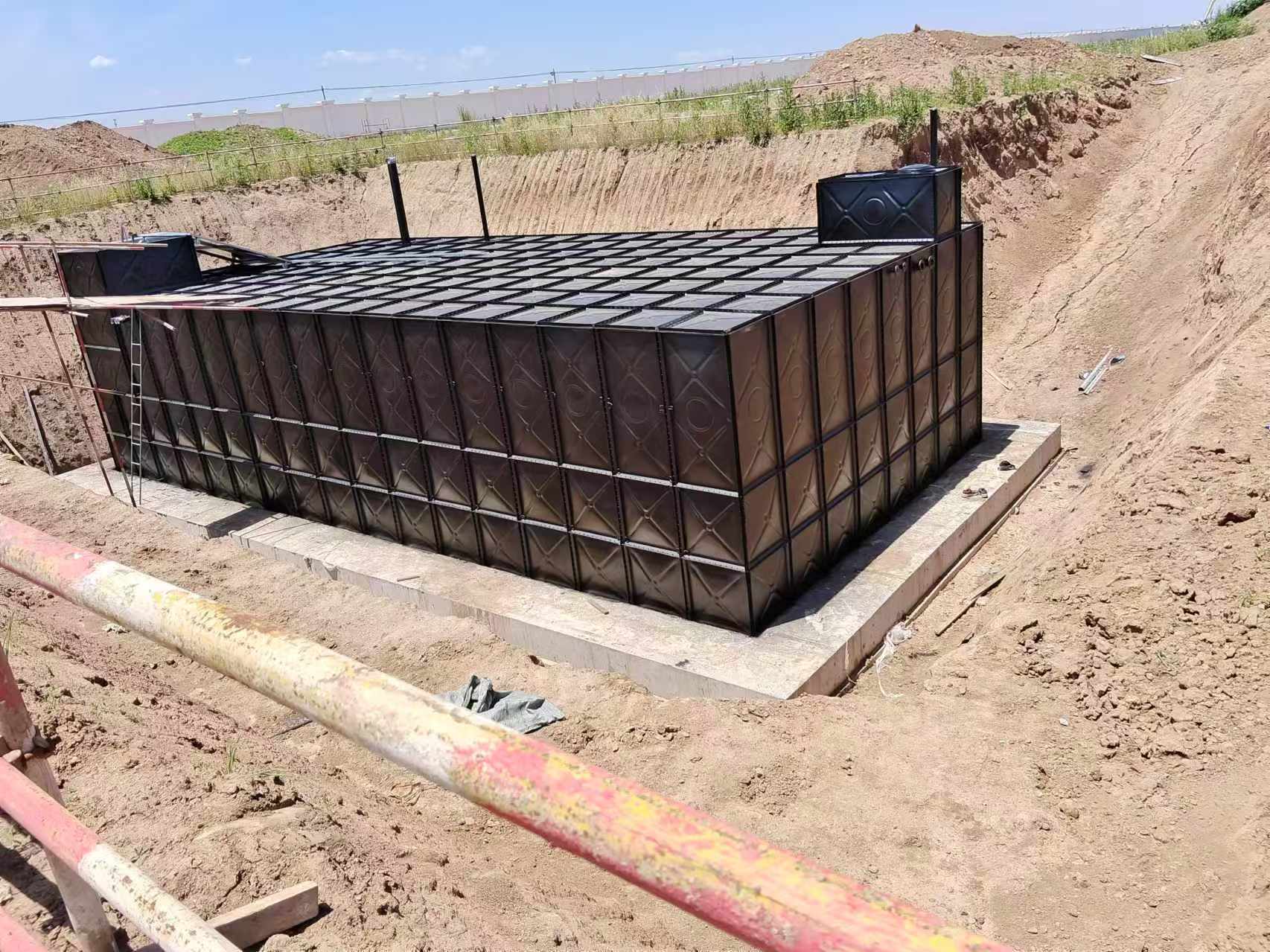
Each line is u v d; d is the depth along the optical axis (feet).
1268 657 27.14
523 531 43.65
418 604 44.32
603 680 36.73
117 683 22.38
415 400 44.98
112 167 114.32
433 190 104.53
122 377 61.16
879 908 3.07
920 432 49.34
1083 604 31.83
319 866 14.42
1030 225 82.53
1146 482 35.32
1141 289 69.41
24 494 60.34
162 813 15.15
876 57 107.65
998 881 23.45
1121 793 25.38
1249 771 24.48
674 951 19.58
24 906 11.95
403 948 13.29
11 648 21.03
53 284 84.07
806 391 39.42
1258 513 31.40
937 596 43.21
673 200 88.58
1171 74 101.19
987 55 107.65
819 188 51.80
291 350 49.16
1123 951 20.74
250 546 51.78
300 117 170.09
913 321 47.37
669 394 36.17
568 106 171.53
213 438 57.00
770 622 38.73
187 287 61.77
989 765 27.40
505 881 19.30
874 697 32.81
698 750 30.73
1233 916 20.67
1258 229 54.95
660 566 39.45
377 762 30.53
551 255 60.39
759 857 3.29
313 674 4.57
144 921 6.95
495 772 3.84
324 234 104.83
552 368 39.27
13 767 8.48
